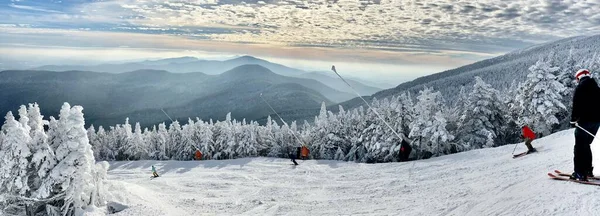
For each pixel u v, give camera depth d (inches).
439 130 1059.3
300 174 948.6
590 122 274.7
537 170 434.9
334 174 891.4
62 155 602.9
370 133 1274.6
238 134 1766.7
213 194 769.6
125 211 583.8
